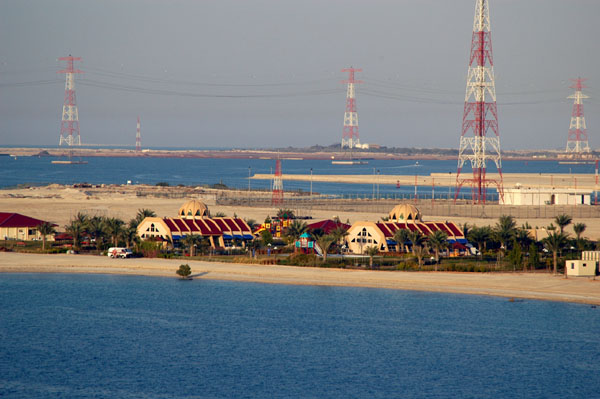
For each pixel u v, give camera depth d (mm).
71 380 175250
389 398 166125
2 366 184875
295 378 178125
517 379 178000
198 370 183250
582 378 178500
